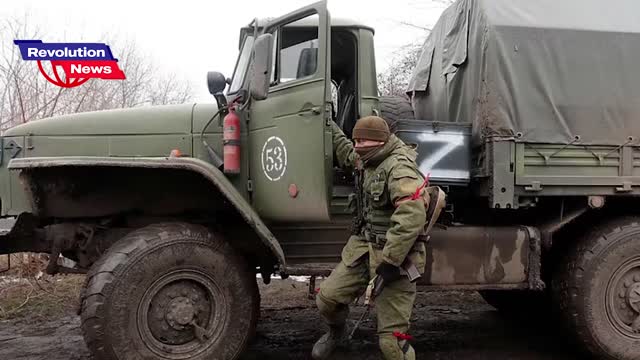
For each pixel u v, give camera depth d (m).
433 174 3.69
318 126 3.26
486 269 3.68
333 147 3.33
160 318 3.10
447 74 4.28
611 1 3.82
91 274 3.04
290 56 3.60
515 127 3.61
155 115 3.79
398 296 2.81
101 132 3.73
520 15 3.67
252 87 3.31
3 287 5.30
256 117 3.61
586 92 3.69
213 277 3.20
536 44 3.64
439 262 3.61
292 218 3.44
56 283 5.53
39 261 5.53
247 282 3.30
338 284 3.02
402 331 2.83
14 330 4.39
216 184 3.20
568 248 3.88
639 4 3.84
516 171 3.60
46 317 4.71
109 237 3.49
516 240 3.72
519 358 3.90
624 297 3.73
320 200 3.26
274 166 3.50
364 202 3.00
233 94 3.98
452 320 4.92
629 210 4.07
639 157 3.77
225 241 3.30
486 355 3.96
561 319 3.88
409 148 2.91
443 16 4.56
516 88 3.61
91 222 3.54
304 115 3.33
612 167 3.73
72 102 8.40
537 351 4.06
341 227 3.78
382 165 2.83
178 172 3.38
